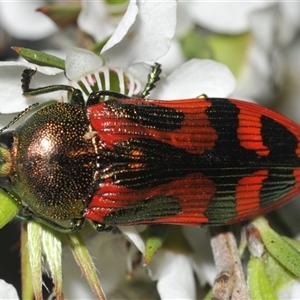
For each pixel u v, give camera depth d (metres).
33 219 0.07
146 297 0.08
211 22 0.08
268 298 0.07
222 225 0.07
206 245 0.08
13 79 0.07
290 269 0.07
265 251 0.07
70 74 0.07
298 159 0.07
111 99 0.07
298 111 0.09
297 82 0.09
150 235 0.07
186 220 0.07
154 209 0.07
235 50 0.08
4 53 0.09
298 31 0.09
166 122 0.07
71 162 0.07
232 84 0.08
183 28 0.08
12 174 0.07
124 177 0.07
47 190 0.07
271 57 0.09
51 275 0.07
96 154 0.07
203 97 0.07
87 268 0.07
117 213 0.07
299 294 0.07
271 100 0.09
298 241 0.07
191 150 0.07
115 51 0.07
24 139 0.07
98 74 0.07
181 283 0.08
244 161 0.07
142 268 0.08
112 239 0.08
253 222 0.07
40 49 0.09
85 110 0.07
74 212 0.07
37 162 0.07
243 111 0.07
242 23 0.08
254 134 0.07
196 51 0.08
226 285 0.07
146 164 0.07
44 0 0.09
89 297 0.08
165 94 0.08
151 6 0.07
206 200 0.07
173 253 0.08
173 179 0.07
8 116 0.07
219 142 0.07
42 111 0.07
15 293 0.07
